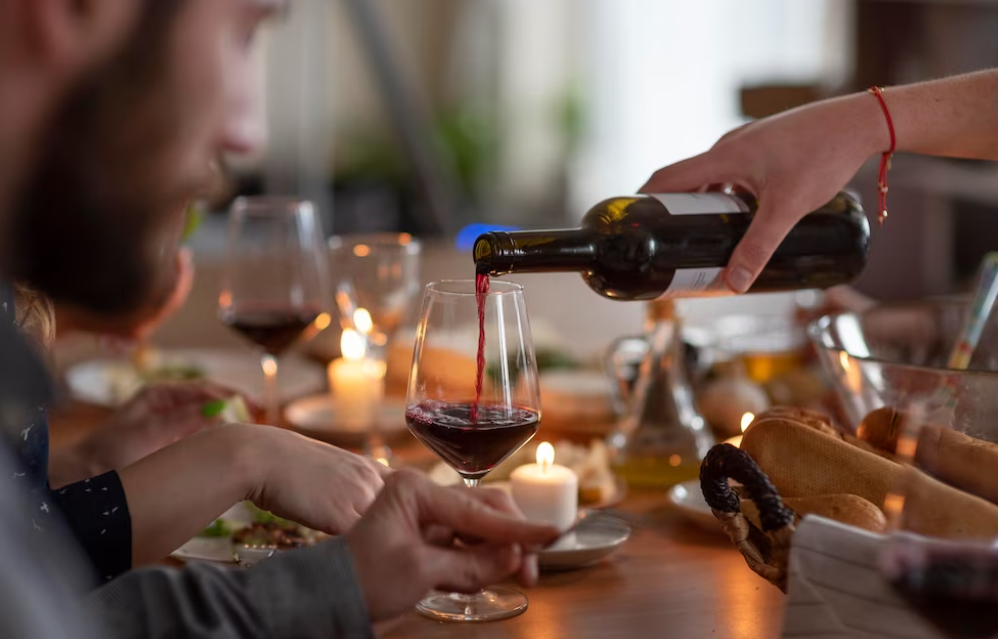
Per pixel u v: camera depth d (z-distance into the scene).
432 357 0.99
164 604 0.78
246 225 1.53
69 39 0.54
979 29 4.38
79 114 0.56
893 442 0.95
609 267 1.07
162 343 2.08
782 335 1.82
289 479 0.99
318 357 1.91
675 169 1.12
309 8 5.53
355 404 1.58
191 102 0.59
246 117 0.64
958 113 1.12
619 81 6.66
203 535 1.15
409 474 0.85
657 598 1.00
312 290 1.55
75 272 0.62
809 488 0.91
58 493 0.97
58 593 0.58
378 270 1.57
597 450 1.38
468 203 6.57
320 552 0.81
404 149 5.52
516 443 0.99
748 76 5.97
